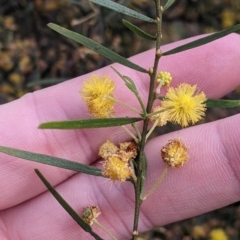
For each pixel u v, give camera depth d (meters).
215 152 0.12
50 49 0.19
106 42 0.18
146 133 0.10
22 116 0.13
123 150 0.10
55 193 0.10
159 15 0.09
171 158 0.10
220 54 0.12
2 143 0.12
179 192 0.12
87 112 0.12
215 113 0.20
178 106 0.09
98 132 0.12
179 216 0.13
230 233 0.20
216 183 0.12
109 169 0.10
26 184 0.13
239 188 0.12
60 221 0.13
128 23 0.09
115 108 0.12
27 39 0.19
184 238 0.20
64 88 0.13
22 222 0.13
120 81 0.12
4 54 0.19
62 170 0.13
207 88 0.12
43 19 0.19
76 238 0.13
